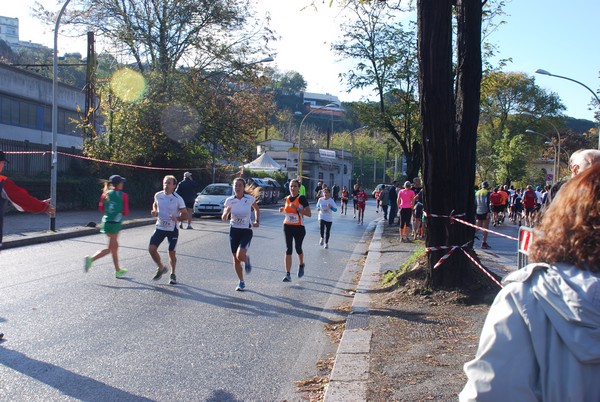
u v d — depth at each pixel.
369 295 8.98
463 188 8.55
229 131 33.06
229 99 33.03
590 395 1.71
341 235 20.84
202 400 4.93
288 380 5.49
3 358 5.80
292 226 10.69
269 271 11.80
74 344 6.36
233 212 9.61
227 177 39.00
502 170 55.12
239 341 6.73
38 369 5.53
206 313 8.02
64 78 61.06
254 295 9.37
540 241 1.93
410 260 9.90
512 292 1.86
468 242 8.58
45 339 6.49
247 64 32.81
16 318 7.32
